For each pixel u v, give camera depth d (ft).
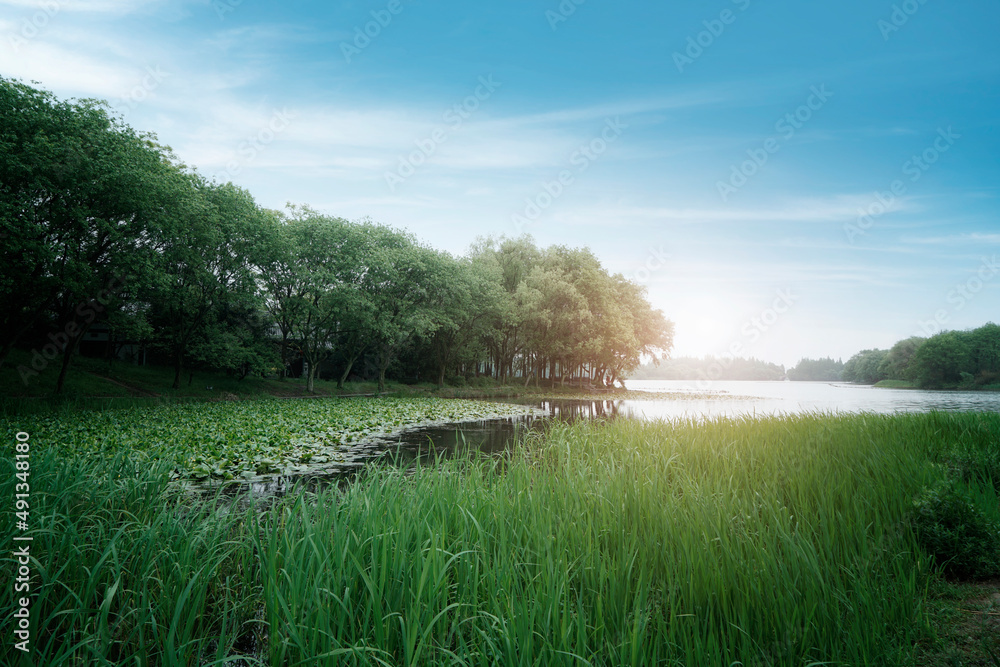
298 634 9.93
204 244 77.71
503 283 179.83
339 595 11.55
